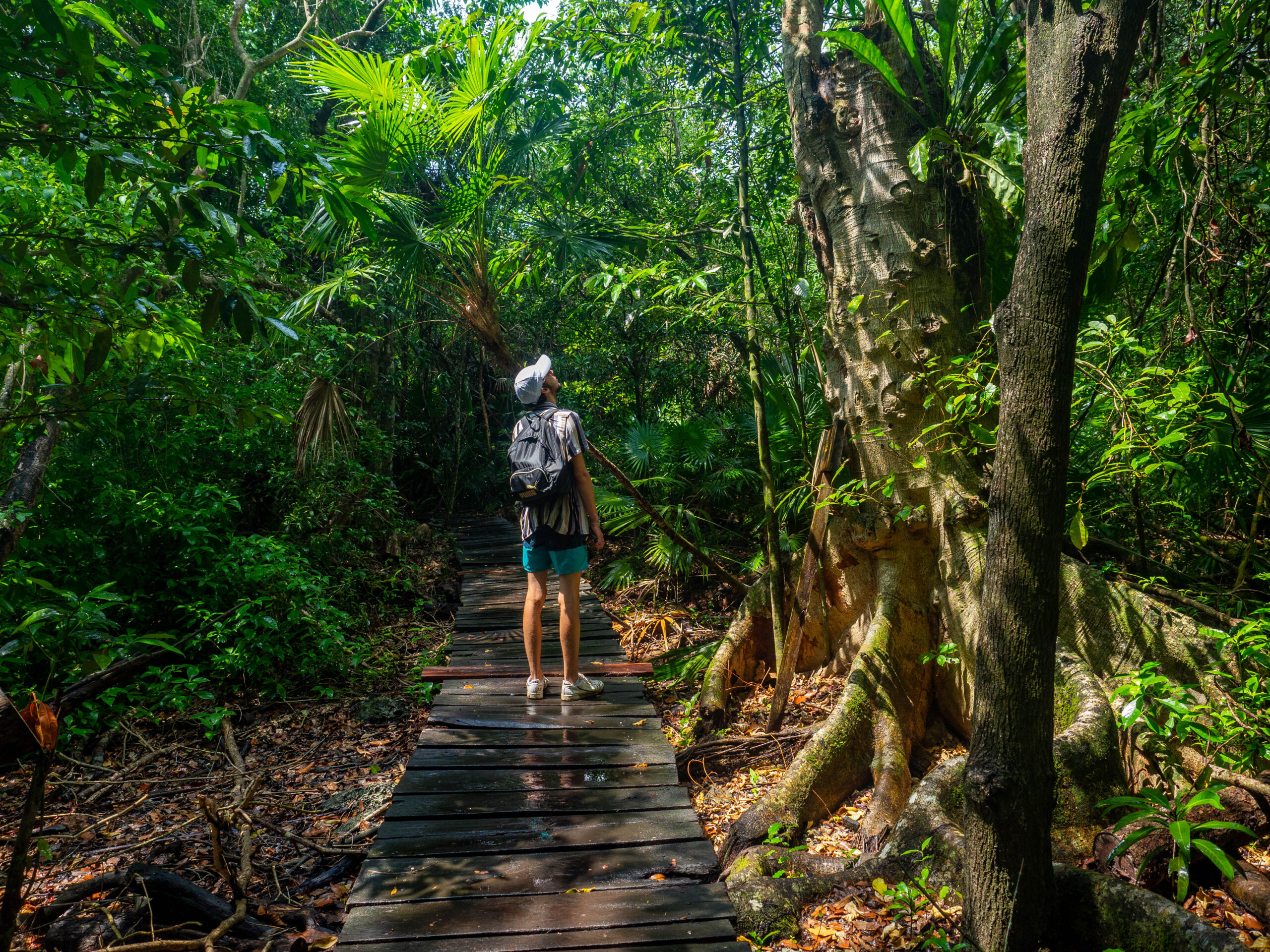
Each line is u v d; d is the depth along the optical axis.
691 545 5.31
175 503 5.68
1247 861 2.53
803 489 4.95
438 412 13.64
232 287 2.28
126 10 2.05
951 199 4.07
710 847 2.74
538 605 4.21
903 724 3.84
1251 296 3.87
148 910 2.43
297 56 9.09
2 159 4.03
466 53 6.60
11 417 2.93
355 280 8.88
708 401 9.44
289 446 7.22
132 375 4.87
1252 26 3.13
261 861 3.13
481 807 3.03
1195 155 3.46
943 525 4.00
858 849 3.09
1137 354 4.12
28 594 4.35
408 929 2.28
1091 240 1.92
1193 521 4.39
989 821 2.06
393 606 7.64
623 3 6.52
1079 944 2.23
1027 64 2.00
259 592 5.73
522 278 6.90
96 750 4.43
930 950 2.25
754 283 5.18
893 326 4.09
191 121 2.04
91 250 2.32
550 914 2.35
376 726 4.89
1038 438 1.95
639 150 8.70
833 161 4.34
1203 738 2.76
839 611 4.60
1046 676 2.01
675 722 4.50
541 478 3.92
